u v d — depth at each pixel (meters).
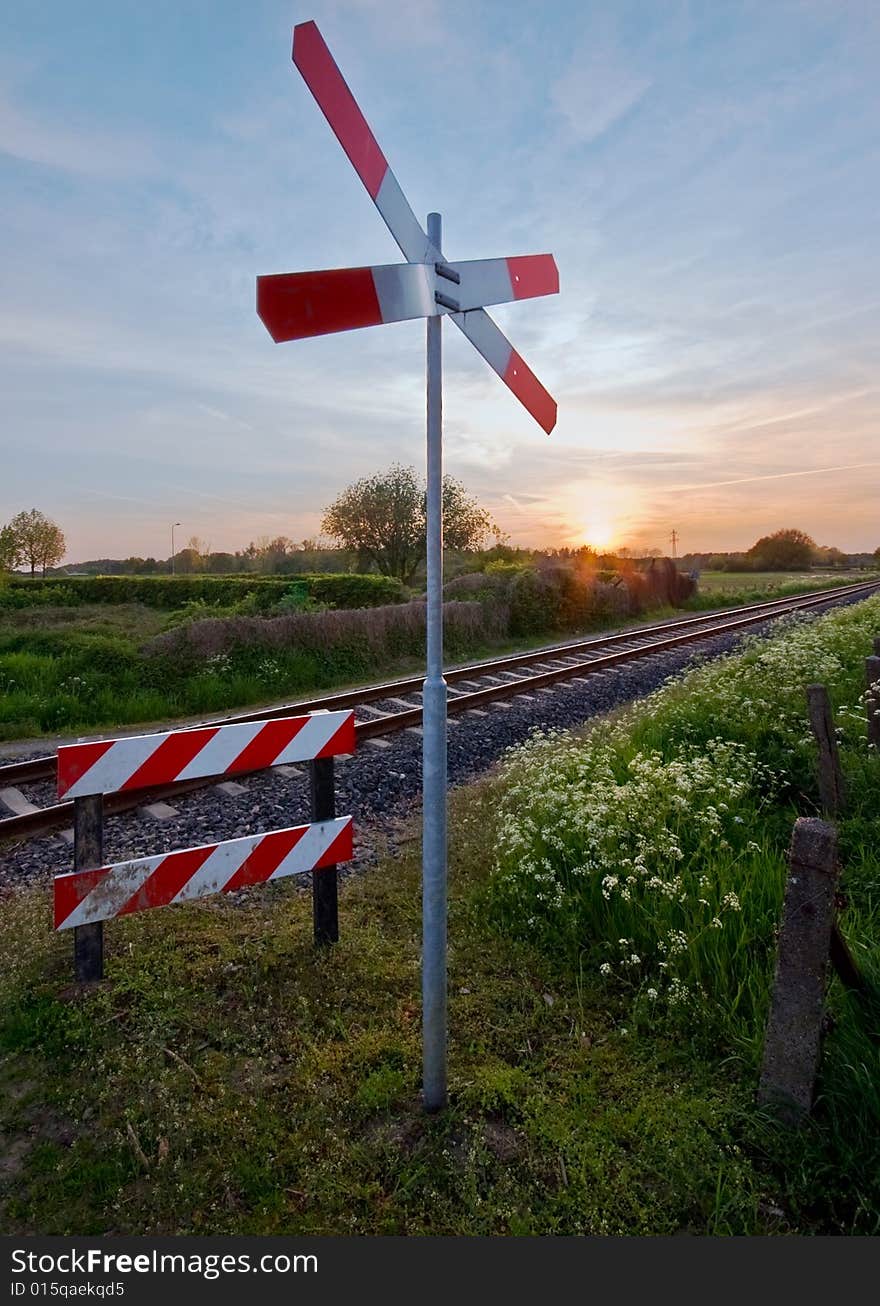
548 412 2.60
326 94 1.64
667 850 3.62
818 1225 2.07
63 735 8.38
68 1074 2.65
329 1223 2.08
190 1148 2.31
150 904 3.13
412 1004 3.04
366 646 13.04
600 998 3.08
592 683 10.60
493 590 17.70
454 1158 2.28
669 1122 2.36
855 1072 2.30
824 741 4.51
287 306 1.53
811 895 2.24
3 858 4.65
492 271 2.25
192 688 9.94
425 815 2.28
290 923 3.66
